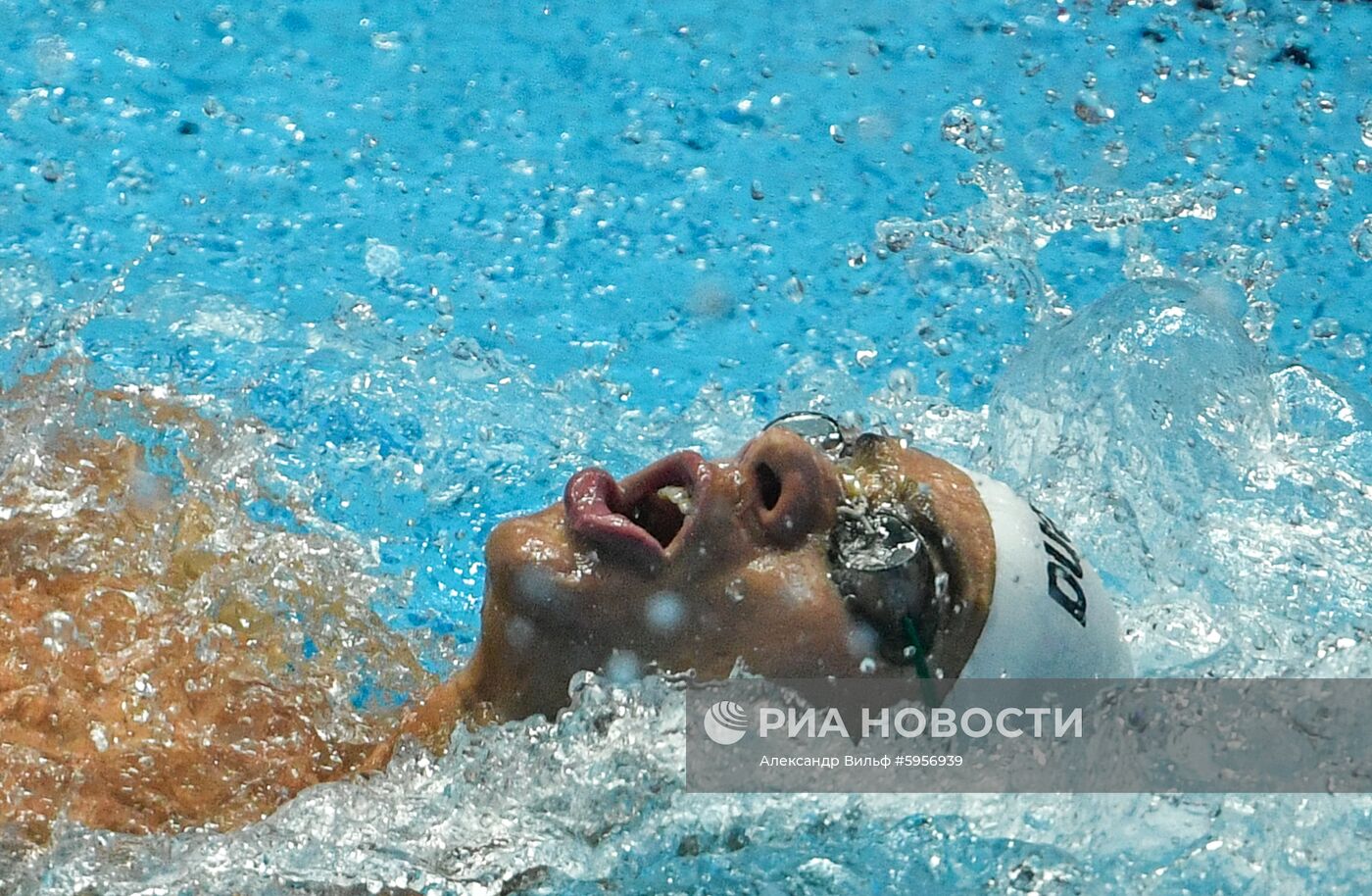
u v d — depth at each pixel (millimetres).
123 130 12117
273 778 6129
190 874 5590
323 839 5688
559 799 5582
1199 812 5730
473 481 9133
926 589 5340
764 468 5438
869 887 5621
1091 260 11141
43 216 11172
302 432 9305
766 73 13289
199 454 7812
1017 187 11852
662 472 5516
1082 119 12641
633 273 11133
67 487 7332
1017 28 13789
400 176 11953
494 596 5535
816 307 10781
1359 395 9391
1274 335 10438
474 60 13289
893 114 12805
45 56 12812
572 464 9328
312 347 10094
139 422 7871
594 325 10602
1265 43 13445
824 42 13672
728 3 14102
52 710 6121
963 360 10211
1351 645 6316
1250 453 8500
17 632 6441
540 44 13523
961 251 11234
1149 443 8469
